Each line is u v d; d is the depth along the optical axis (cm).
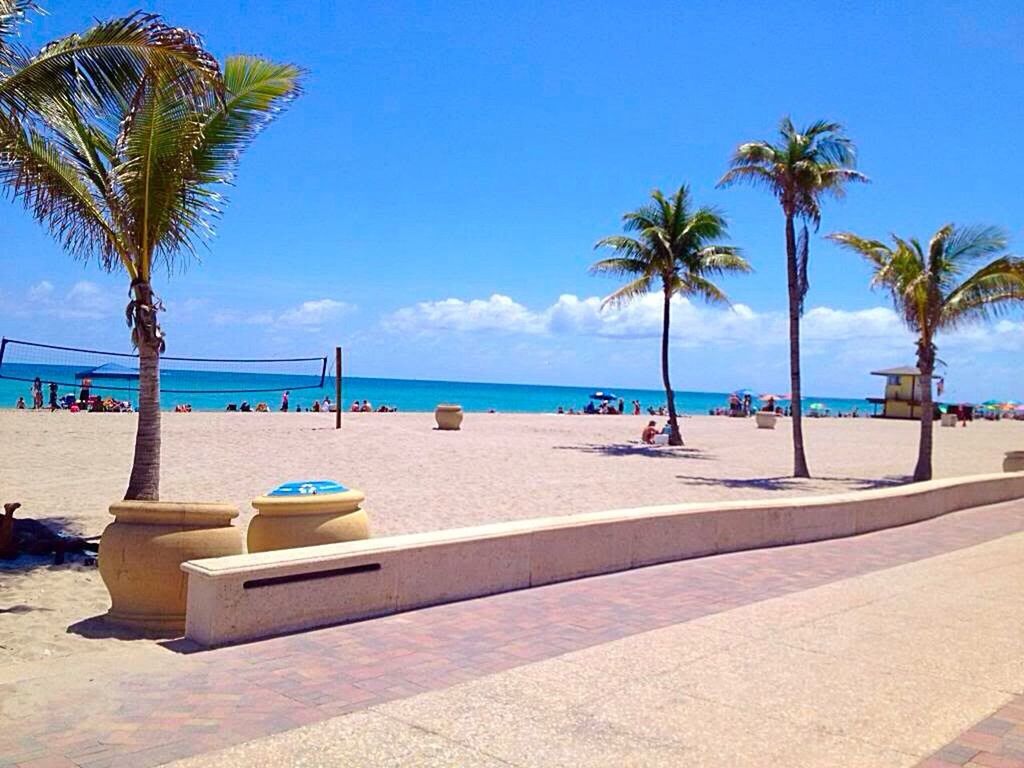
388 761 430
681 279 3186
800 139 2236
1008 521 1480
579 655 620
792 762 441
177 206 1145
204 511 738
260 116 1173
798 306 2336
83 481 1655
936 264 2095
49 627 736
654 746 458
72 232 1128
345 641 648
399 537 778
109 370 4512
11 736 454
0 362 2666
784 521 1166
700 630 697
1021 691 556
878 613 770
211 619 631
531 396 13888
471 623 707
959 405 6378
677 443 3266
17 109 891
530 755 443
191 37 912
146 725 471
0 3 832
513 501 1588
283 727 472
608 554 934
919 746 464
